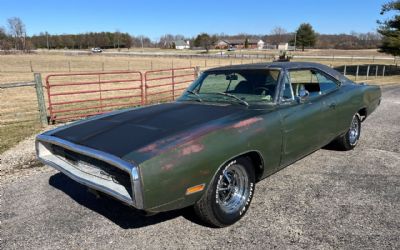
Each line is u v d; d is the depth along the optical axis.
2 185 4.36
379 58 57.44
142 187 2.59
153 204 2.68
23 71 35.50
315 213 3.49
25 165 5.16
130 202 2.63
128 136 3.07
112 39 153.25
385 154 5.39
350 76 26.02
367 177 4.44
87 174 3.13
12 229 3.31
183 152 2.79
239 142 3.15
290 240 3.03
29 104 12.91
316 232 3.14
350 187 4.12
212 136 3.00
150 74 30.36
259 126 3.39
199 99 4.18
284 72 4.02
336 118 4.69
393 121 8.05
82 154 3.03
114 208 3.71
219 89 4.28
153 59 62.38
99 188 2.90
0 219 3.49
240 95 4.02
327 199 3.80
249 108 3.70
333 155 5.35
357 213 3.48
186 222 3.38
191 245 2.99
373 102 5.83
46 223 3.41
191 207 3.67
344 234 3.10
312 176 4.49
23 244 3.05
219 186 3.08
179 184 2.77
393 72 31.17
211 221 3.15
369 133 6.82
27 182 4.46
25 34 102.50
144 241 3.07
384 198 3.81
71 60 58.78
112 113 4.01
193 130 3.05
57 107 11.82
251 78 4.10
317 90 4.61
